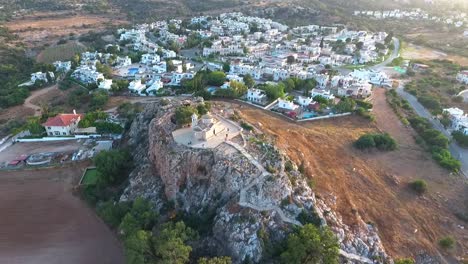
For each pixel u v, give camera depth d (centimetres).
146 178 11812
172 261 8612
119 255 10144
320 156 13225
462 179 13475
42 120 17075
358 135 15750
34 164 14088
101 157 13112
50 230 10988
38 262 9925
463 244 10569
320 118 17275
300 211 9581
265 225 9200
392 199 11906
